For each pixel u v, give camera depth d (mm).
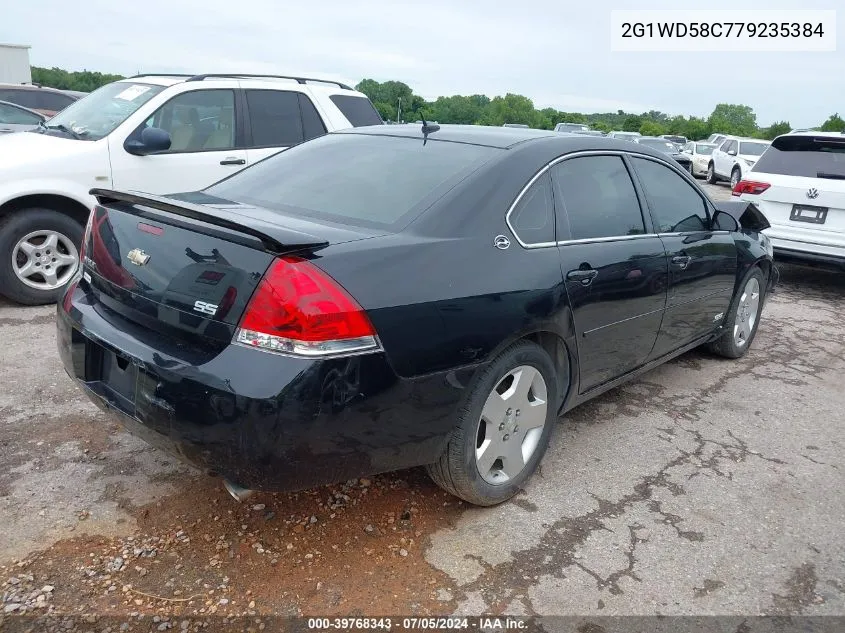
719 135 29578
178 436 2426
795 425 4273
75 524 2836
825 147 7516
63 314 3006
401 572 2689
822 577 2834
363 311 2402
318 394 2316
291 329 2293
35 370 4289
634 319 3730
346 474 2523
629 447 3836
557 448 3773
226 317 2379
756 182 7758
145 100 6137
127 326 2689
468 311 2713
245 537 2824
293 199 3191
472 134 3521
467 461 2883
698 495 3389
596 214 3559
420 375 2572
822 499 3426
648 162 4113
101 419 3703
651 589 2693
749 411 4441
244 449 2318
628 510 3219
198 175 6293
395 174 3188
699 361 5340
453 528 2984
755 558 2928
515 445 3146
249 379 2285
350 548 2805
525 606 2559
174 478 3201
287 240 2318
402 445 2611
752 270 5125
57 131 6184
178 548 2732
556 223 3287
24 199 5508
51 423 3633
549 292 3066
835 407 4598
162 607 2424
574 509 3195
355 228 2791
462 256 2779
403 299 2520
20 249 5512
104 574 2562
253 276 2340
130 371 2650
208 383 2334
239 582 2572
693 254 4219
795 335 6223
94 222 3045
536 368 3129
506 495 3160
